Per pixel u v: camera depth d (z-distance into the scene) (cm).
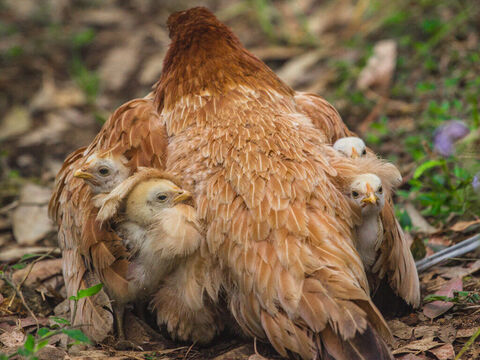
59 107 3103
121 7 3872
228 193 1255
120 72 3303
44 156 2781
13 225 2148
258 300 1195
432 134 2212
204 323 1334
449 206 1870
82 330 1363
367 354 1112
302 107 1546
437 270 1652
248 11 3659
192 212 1254
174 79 1470
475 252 1688
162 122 1456
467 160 2012
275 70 3134
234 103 1415
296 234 1202
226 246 1236
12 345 1427
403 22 3077
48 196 2289
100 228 1338
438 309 1442
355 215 1302
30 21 3791
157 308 1350
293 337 1161
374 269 1371
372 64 2773
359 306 1162
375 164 1394
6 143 2889
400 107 2555
